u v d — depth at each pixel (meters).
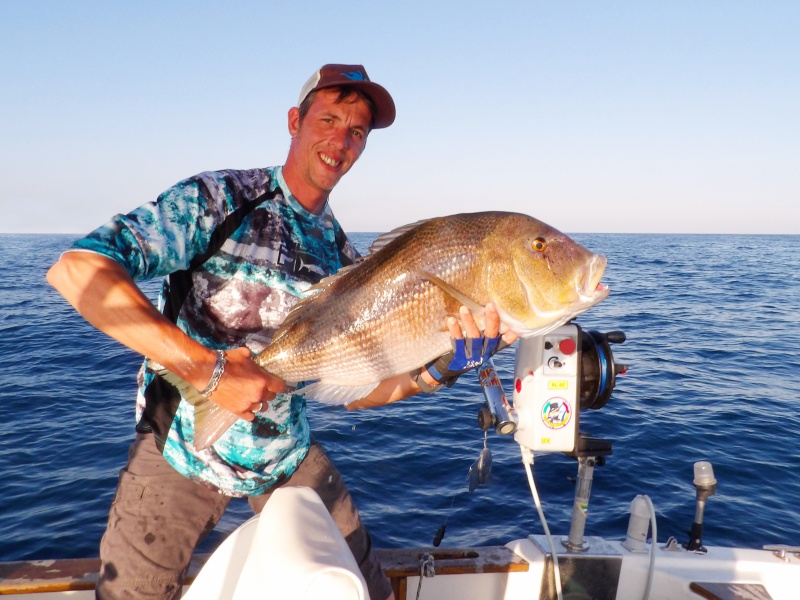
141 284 22.17
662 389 9.48
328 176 2.41
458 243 2.31
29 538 4.90
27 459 6.52
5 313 18.36
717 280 32.12
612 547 3.04
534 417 2.64
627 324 16.70
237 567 1.78
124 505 2.31
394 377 2.70
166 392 2.31
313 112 2.38
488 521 5.19
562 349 2.58
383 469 6.27
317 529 1.53
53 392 9.27
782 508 5.60
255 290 2.36
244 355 2.00
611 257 56.72
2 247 77.88
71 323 16.28
